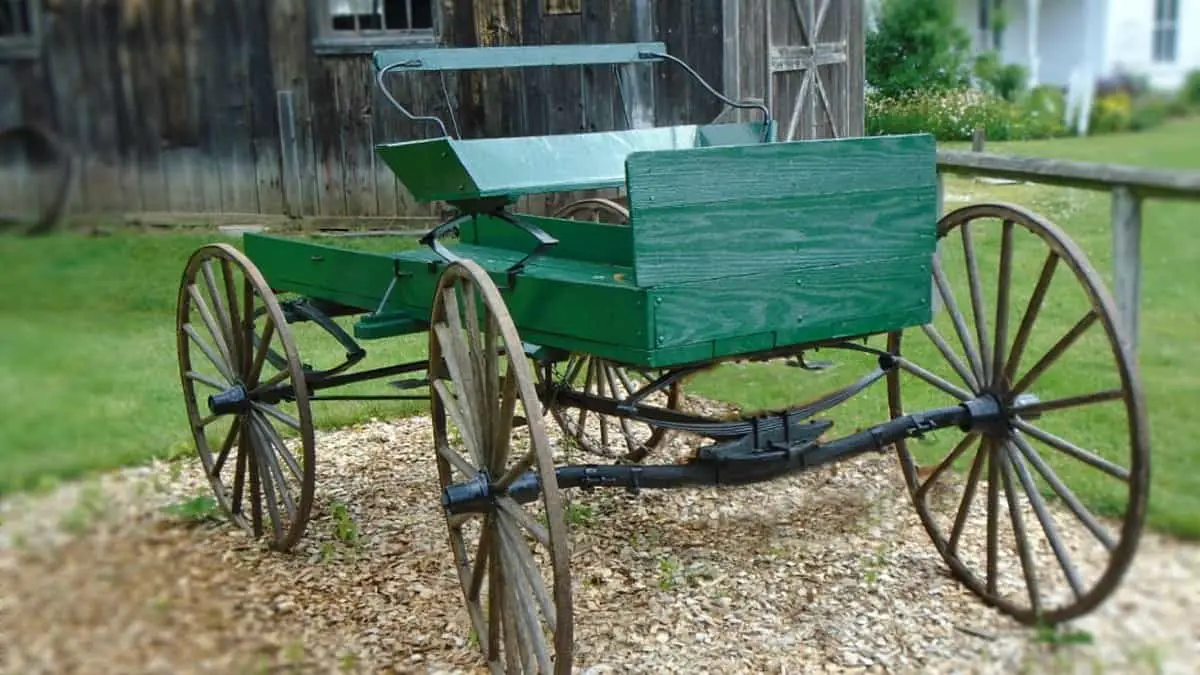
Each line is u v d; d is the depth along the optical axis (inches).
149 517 166.6
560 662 105.0
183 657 123.0
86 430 196.4
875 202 115.6
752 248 109.2
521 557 112.0
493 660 120.6
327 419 213.3
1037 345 198.1
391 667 124.9
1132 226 147.3
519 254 160.9
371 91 343.3
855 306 116.4
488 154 138.6
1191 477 147.3
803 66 291.7
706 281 107.3
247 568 150.4
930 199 118.9
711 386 148.3
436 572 149.1
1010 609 128.7
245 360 156.4
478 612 126.4
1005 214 123.3
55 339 236.5
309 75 344.8
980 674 116.6
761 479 121.3
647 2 293.0
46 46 338.6
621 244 144.5
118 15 340.2
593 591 141.4
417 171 133.5
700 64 286.5
